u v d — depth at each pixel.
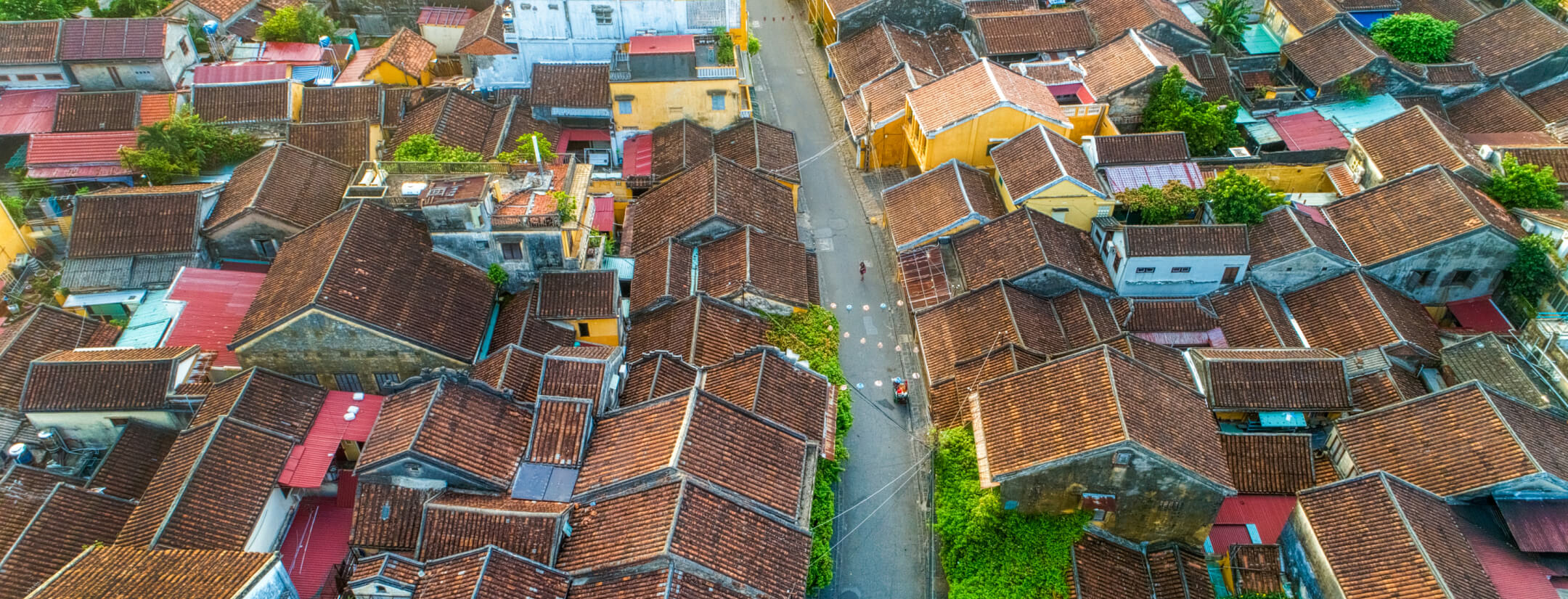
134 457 41.12
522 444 39.16
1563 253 48.91
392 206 46.44
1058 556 38.03
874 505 44.12
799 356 47.59
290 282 43.69
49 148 55.75
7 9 62.56
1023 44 70.06
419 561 35.12
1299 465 42.00
